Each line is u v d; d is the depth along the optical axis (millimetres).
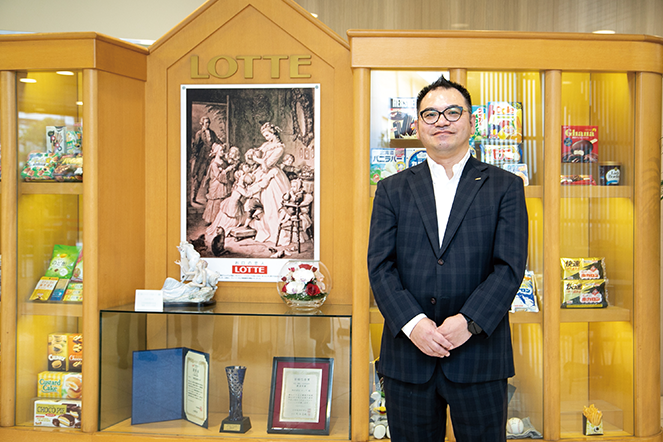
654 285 2229
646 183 2221
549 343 2197
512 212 1453
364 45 2166
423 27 3277
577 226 2260
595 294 2250
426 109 1508
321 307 2334
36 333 2312
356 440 2162
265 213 2422
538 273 2240
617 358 2270
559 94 2197
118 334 2238
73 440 2219
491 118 2225
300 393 2205
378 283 1499
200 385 2252
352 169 2385
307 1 3305
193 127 2441
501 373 1439
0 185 2305
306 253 2414
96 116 2193
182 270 2352
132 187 2402
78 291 2275
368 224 2176
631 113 2248
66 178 2264
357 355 2170
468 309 1366
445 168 1576
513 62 2174
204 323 2236
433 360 1450
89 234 2203
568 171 2254
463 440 1482
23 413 2301
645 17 3275
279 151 2412
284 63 2404
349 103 2381
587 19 3279
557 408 2195
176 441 2184
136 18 3051
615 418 2266
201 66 2439
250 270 2430
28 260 2316
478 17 3281
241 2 2410
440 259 1451
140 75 2422
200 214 2449
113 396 2246
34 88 2277
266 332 2205
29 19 3006
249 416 2236
